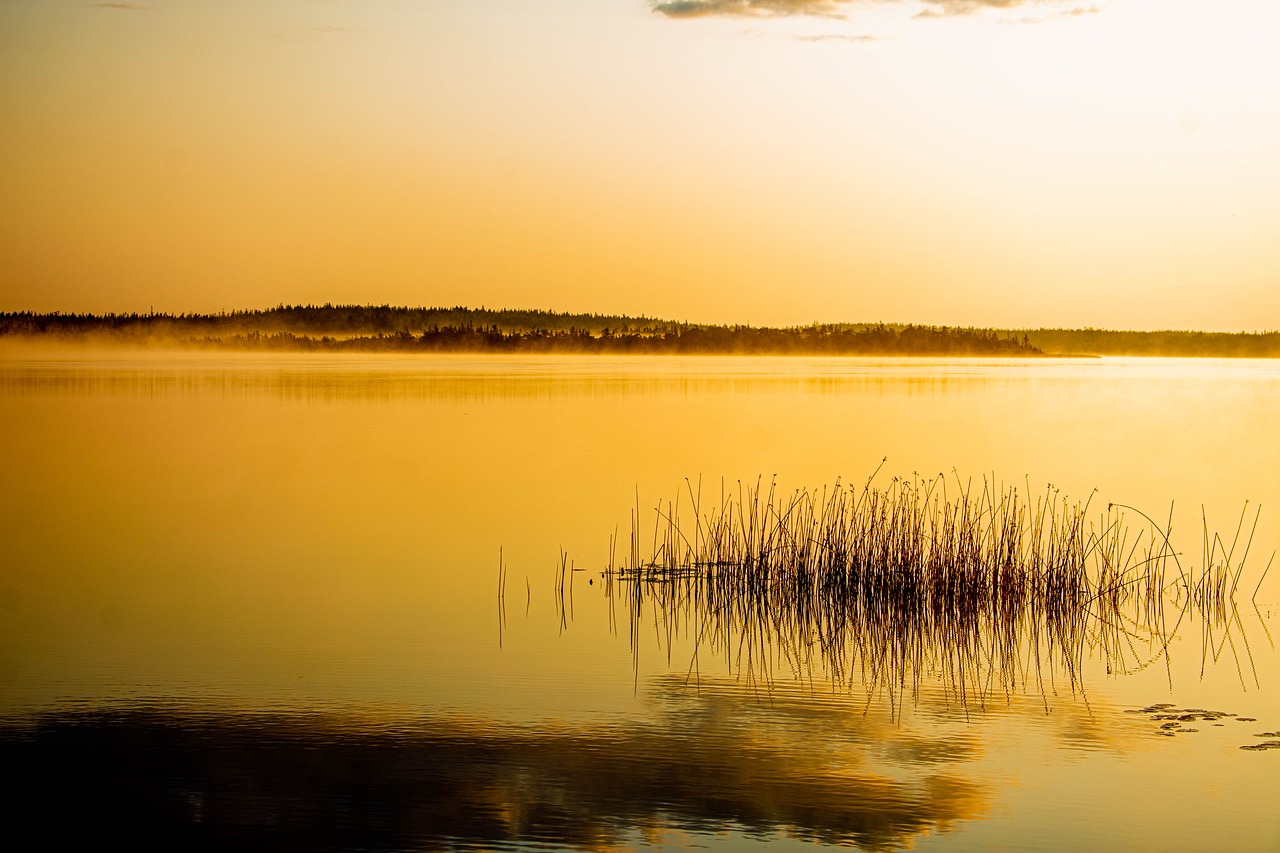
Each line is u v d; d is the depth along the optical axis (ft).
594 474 80.94
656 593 48.16
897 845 25.67
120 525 64.03
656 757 30.25
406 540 59.31
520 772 29.25
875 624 44.01
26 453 94.73
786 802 27.71
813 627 43.50
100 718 32.83
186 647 39.78
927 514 60.75
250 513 67.51
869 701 34.76
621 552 56.08
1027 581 48.24
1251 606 46.65
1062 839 25.96
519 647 40.11
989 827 26.48
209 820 26.73
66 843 25.77
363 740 31.32
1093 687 36.09
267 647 39.75
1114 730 32.19
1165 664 38.60
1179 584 50.24
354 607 45.47
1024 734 31.86
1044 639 41.96
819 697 35.09
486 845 25.71
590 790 28.25
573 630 42.45
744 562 50.80
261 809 27.30
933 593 47.11
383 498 72.59
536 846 25.63
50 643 40.22
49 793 28.07
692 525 62.03
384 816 26.99
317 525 63.72
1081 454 90.74
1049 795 27.99
